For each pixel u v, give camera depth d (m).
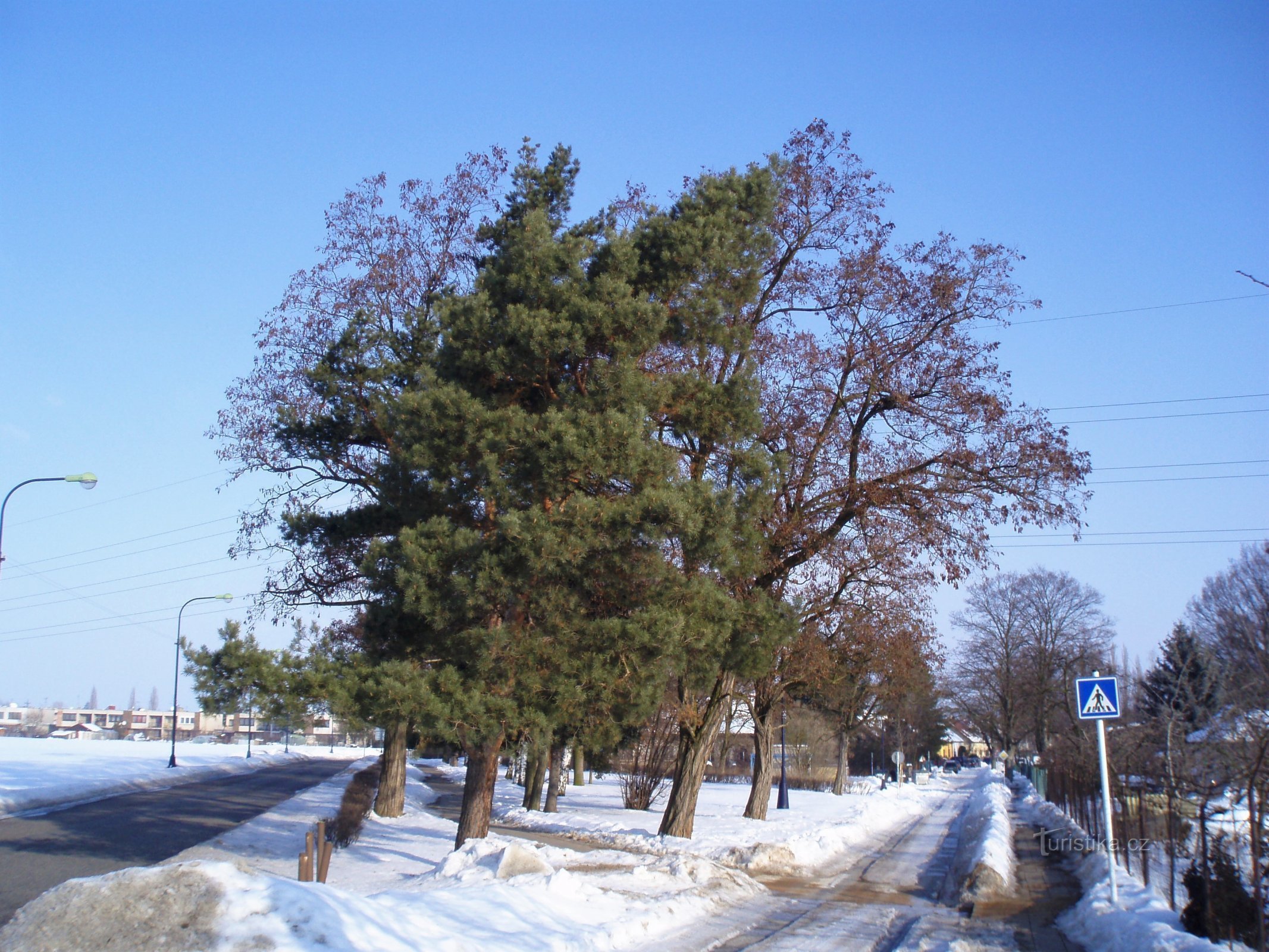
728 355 18.08
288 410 20.19
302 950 7.55
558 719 14.55
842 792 56.56
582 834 25.28
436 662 15.93
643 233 18.14
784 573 20.08
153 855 17.16
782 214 20.50
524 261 16.33
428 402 15.01
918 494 19.50
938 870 21.41
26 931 7.64
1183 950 9.62
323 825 10.51
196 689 17.61
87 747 71.56
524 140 20.23
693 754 22.39
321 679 16.03
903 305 19.77
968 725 111.06
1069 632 66.00
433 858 19.27
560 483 14.73
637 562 14.56
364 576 16.34
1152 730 15.34
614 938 11.03
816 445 19.75
